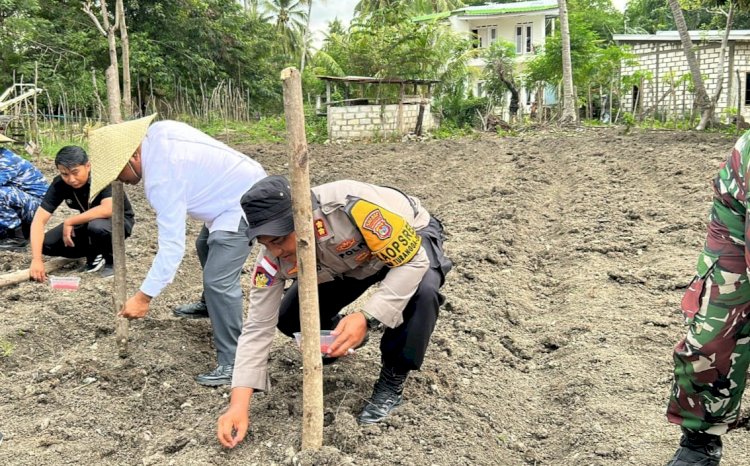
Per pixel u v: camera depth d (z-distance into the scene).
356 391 3.68
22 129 13.45
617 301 5.20
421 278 3.02
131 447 3.41
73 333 4.68
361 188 3.04
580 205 8.34
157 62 25.84
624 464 3.12
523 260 6.52
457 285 5.64
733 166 2.47
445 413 3.51
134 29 27.80
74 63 24.45
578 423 3.53
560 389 3.96
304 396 2.99
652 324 4.71
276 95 33.84
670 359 4.19
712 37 24.42
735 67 24.80
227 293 3.90
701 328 2.59
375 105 18.52
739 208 2.47
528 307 5.38
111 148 3.64
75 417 3.57
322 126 20.44
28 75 21.81
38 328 4.62
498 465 3.19
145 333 4.53
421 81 19.64
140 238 7.26
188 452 3.26
